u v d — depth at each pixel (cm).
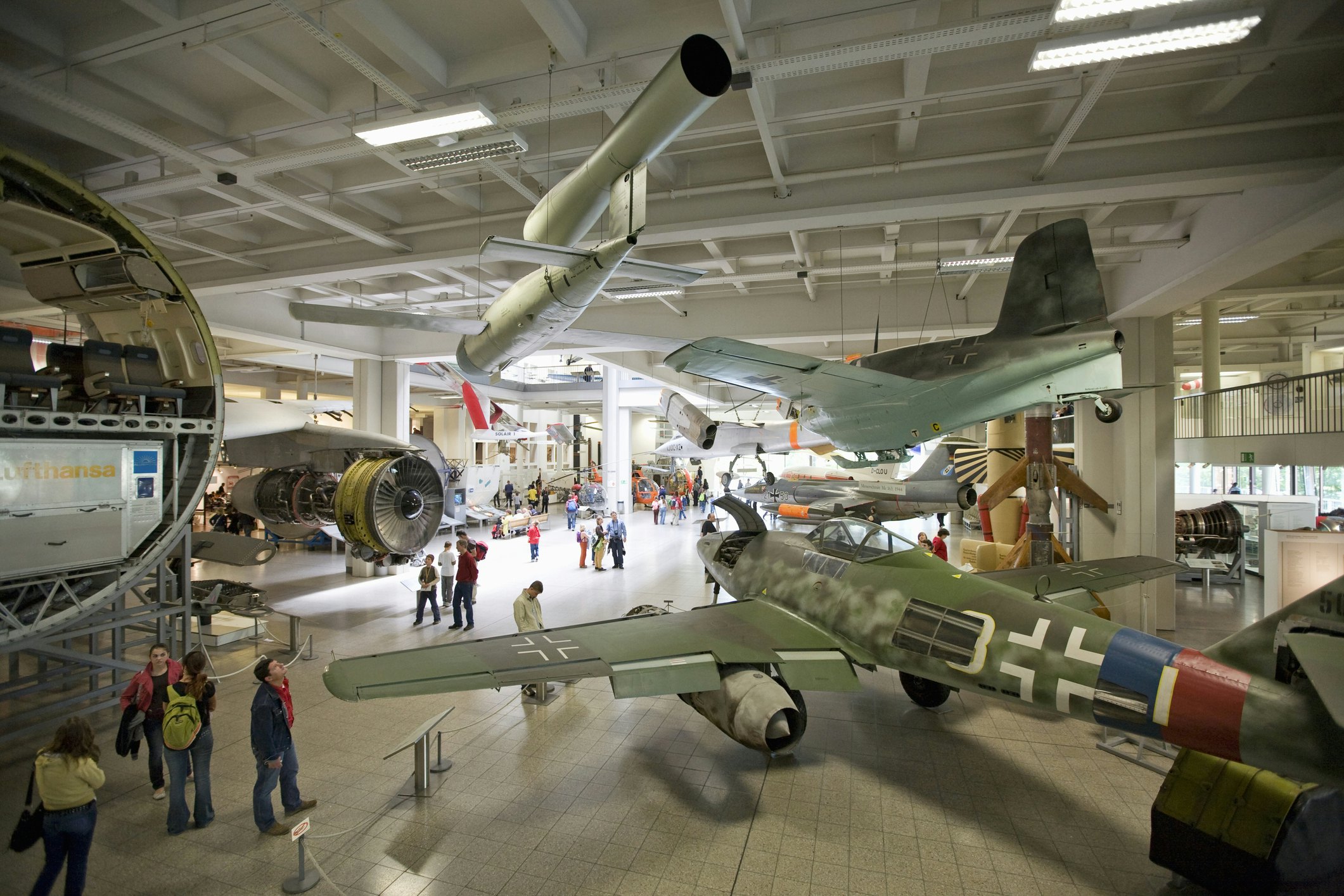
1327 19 419
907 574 496
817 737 557
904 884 356
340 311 593
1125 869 370
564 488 3478
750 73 411
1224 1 388
